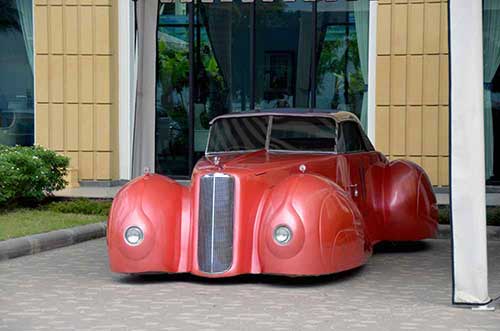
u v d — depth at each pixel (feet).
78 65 48.55
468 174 21.61
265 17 49.49
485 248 21.70
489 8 46.65
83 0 48.34
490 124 46.75
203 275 24.12
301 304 22.31
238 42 49.88
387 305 22.22
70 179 48.01
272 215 23.79
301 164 26.21
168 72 50.14
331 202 24.21
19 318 20.88
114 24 48.73
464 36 21.53
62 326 20.03
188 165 50.08
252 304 22.31
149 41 35.83
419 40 45.78
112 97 48.65
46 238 32.01
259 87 49.80
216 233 24.08
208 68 50.16
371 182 29.86
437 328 19.69
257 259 24.09
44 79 48.70
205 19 50.03
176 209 24.81
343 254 24.18
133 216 24.38
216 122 29.35
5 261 29.45
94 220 37.04
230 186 24.08
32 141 50.42
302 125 28.32
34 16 48.80
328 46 48.93
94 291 24.13
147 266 24.25
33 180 38.86
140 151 35.78
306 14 49.01
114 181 48.78
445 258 30.07
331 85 48.98
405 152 46.19
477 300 21.83
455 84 21.62
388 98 46.37
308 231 23.39
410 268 27.99
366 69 48.37
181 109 50.16
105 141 48.37
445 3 45.37
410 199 29.89
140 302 22.62
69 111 48.65
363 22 48.29
